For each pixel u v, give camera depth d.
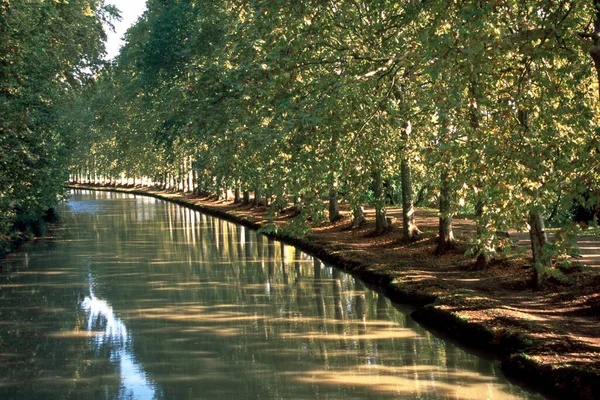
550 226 26.00
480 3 10.69
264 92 15.56
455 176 13.02
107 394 13.12
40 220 44.94
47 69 28.50
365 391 12.76
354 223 36.72
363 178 16.95
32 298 22.67
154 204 77.81
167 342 16.75
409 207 29.02
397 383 13.15
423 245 27.61
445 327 16.50
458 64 11.16
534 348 13.34
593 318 15.07
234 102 16.34
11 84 22.08
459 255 24.48
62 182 45.00
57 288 24.42
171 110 41.38
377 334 16.84
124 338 17.23
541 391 12.10
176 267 29.02
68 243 39.00
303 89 16.72
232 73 16.27
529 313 16.00
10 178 24.89
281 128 14.48
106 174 126.38
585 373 11.49
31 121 23.23
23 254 34.19
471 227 30.83
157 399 12.72
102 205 76.38
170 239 40.28
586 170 9.47
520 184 11.55
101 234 44.03
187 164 70.50
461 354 14.89
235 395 12.82
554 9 11.57
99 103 61.81
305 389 13.02
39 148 27.69
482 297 17.62
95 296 22.77
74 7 34.44
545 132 11.47
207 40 38.31
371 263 25.17
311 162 14.56
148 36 59.44
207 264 29.75
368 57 16.86
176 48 46.28
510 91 11.77
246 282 24.86
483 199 11.98
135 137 72.69
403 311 19.23
